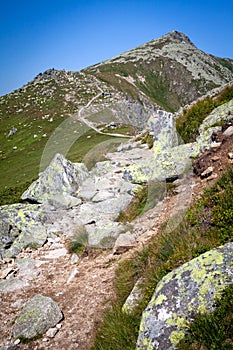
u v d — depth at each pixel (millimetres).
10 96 109938
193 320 4395
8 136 79375
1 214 10312
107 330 5512
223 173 7770
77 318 6348
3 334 6230
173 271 5172
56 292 7336
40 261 8898
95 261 8312
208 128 11414
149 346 4441
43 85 112000
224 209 6242
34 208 11047
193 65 195375
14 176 47594
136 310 5500
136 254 7258
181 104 167250
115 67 182500
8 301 7203
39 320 6184
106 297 6703
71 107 88875
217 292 4492
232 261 4812
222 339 4074
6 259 9039
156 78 181750
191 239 6113
